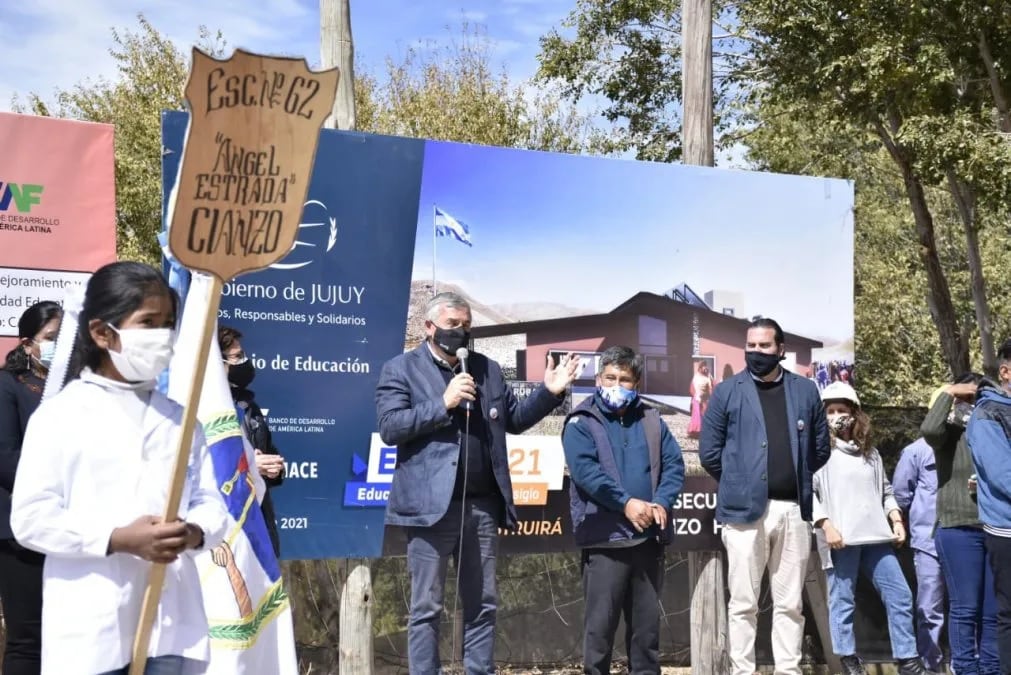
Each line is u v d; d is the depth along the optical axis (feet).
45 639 9.54
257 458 17.62
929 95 47.55
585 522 20.26
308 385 20.45
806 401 22.41
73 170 19.60
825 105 54.49
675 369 23.82
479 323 22.11
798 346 25.02
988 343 56.95
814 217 25.29
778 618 22.27
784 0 51.16
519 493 22.35
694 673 23.82
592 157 23.20
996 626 21.08
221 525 10.19
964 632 22.26
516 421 19.67
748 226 24.64
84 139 19.69
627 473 20.35
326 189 20.75
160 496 9.93
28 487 9.44
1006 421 20.33
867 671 25.72
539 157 22.71
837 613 24.02
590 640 20.13
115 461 9.75
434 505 18.43
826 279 25.34
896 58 47.52
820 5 50.60
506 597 25.89
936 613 25.17
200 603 10.32
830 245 25.44
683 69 25.03
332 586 24.93
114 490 9.72
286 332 20.33
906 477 25.66
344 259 20.84
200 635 10.22
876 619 26.04
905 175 58.54
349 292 20.86
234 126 9.72
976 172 44.93
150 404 10.12
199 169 9.59
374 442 20.89
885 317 84.89
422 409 18.19
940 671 25.12
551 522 22.59
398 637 25.41
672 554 26.53
